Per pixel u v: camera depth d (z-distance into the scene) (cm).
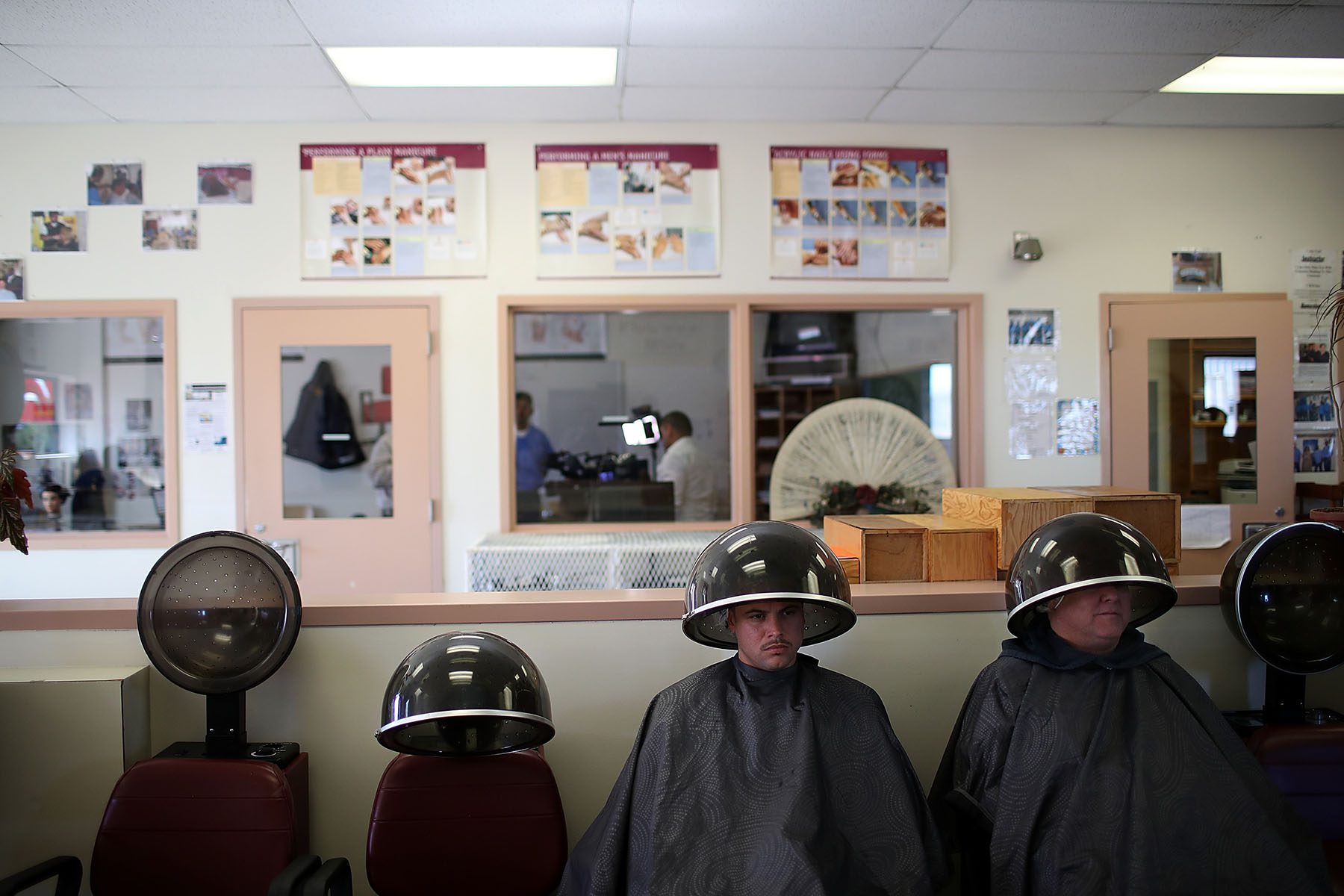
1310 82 324
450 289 353
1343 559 173
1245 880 132
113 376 354
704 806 134
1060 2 259
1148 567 143
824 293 360
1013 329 365
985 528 204
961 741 155
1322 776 166
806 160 359
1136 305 368
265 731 179
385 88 315
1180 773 137
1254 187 371
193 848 154
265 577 165
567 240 355
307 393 352
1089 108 346
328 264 351
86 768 171
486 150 353
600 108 340
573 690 184
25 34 270
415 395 354
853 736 142
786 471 363
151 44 278
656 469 366
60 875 151
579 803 184
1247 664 193
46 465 353
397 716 137
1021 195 365
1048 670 150
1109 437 368
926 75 311
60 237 347
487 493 356
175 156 348
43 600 195
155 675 181
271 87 314
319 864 142
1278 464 368
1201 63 302
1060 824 136
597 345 364
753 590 134
